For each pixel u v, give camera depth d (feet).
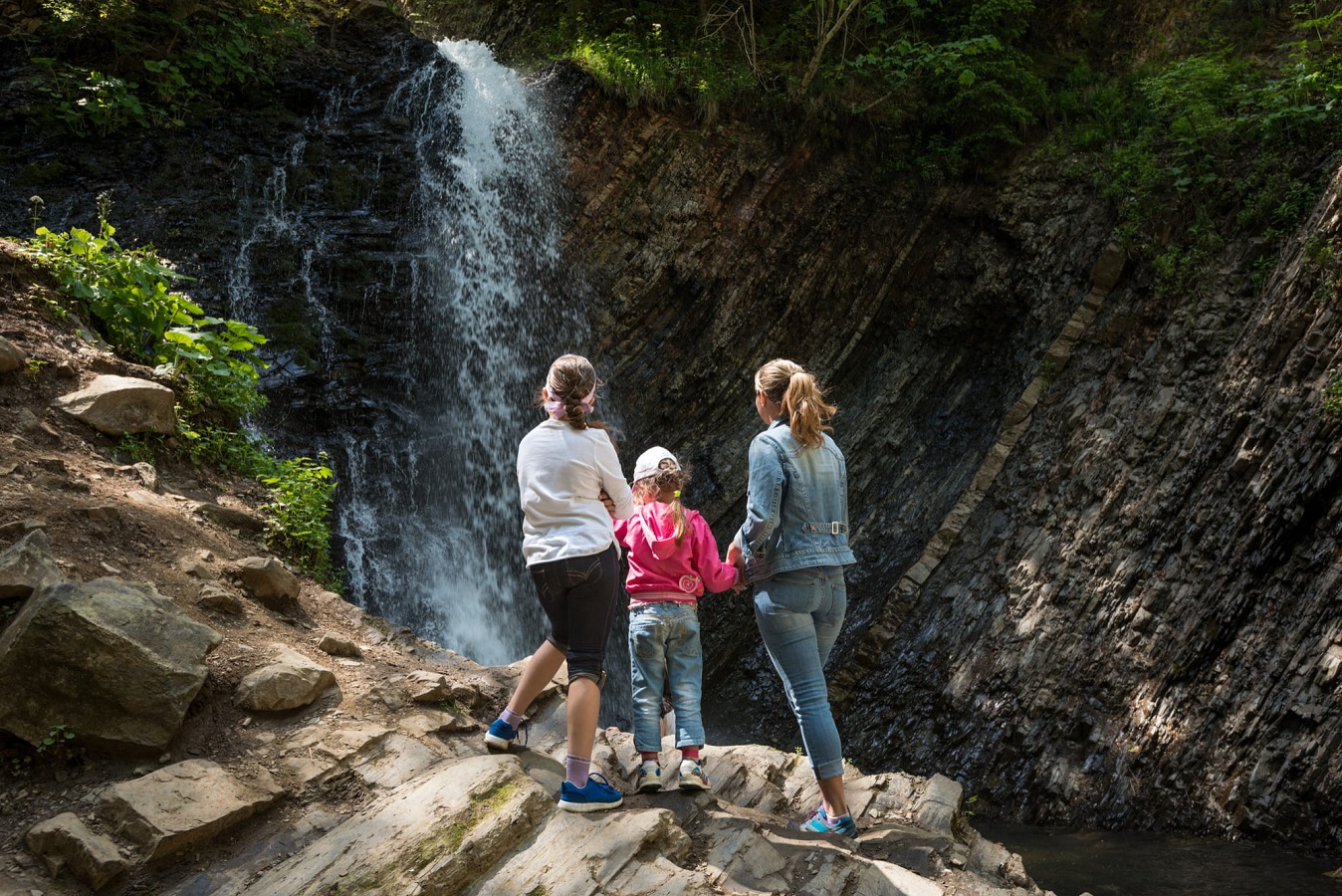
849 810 13.12
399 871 9.50
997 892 11.18
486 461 42.27
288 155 40.29
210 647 11.80
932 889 10.73
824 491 12.41
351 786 10.99
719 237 45.19
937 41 49.52
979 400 43.14
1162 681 28.68
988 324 44.29
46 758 10.37
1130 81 45.44
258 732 11.51
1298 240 32.81
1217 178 38.40
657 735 12.16
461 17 58.13
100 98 36.73
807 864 10.80
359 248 39.93
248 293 36.78
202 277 35.73
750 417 45.14
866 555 41.06
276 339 36.58
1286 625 26.68
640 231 44.65
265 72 42.50
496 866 9.89
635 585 12.44
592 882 9.68
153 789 9.95
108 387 17.20
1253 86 40.88
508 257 44.98
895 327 46.57
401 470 38.75
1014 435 39.34
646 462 12.69
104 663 10.63
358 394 38.14
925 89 47.29
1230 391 31.68
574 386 11.59
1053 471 36.42
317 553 17.93
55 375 17.47
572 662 11.14
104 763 10.50
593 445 11.52
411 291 40.81
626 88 45.01
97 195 35.60
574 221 44.91
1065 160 43.83
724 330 45.16
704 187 45.27
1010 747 30.50
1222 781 25.93
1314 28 42.19
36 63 36.55
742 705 38.34
